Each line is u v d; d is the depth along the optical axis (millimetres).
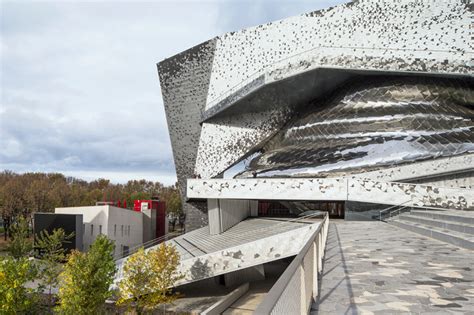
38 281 28203
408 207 23859
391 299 6348
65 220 35500
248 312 22359
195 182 26938
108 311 25281
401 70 33156
